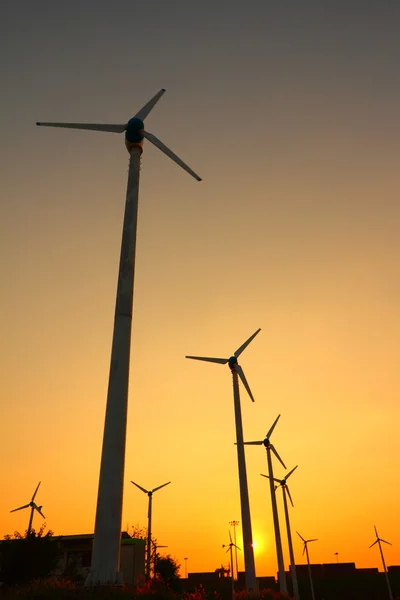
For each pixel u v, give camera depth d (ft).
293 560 259.60
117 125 79.15
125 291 59.41
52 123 85.97
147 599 51.34
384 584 361.92
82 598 42.98
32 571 113.29
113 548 46.37
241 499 120.37
